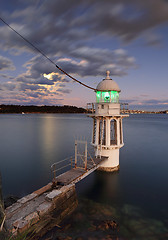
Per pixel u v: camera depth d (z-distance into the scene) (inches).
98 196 596.1
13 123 4377.5
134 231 410.6
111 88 705.0
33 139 1844.2
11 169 893.2
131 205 538.0
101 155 757.3
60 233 385.7
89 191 634.8
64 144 1557.6
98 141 757.9
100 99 724.7
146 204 546.6
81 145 1508.4
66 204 450.3
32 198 422.3
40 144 1561.3
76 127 3316.9
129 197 591.8
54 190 448.5
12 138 1910.7
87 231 398.9
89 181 722.8
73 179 516.7
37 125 3764.8
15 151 1291.8
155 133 2449.6
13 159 1078.4
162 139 1894.7
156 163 997.8
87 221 440.8
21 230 318.7
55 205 411.8
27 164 975.0
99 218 459.8
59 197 429.1
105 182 716.0
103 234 392.5
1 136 2059.5
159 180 743.1
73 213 472.4
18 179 757.9
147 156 1158.3
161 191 638.5
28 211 371.9
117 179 750.5
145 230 416.5
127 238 385.4
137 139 1903.3
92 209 507.2
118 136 739.4
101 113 717.3
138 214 487.5
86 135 2177.7
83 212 486.3
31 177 780.0
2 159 1080.2
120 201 561.3
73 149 1346.0
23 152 1259.8
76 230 400.8
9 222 334.6
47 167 917.8
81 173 563.2
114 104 706.8
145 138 1975.9
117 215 478.9
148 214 488.7
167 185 690.2
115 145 735.7
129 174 812.6
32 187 676.1
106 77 759.7
